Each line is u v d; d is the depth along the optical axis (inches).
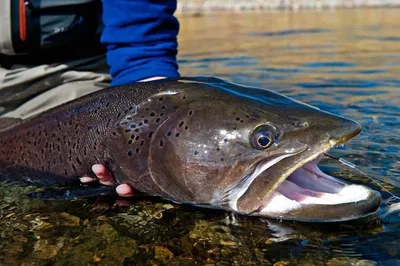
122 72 32.9
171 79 28.0
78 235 24.2
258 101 24.8
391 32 104.3
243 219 24.3
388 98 46.3
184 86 26.8
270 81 57.1
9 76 37.0
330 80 56.2
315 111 23.9
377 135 35.3
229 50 87.2
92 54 38.3
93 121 28.5
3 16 35.1
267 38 105.7
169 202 27.0
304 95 49.1
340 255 21.1
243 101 24.9
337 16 167.3
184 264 21.4
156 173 26.0
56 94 38.1
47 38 35.9
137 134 26.5
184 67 70.2
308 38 101.5
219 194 24.4
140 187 26.8
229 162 23.9
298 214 22.4
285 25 140.0
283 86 53.9
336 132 22.4
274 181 22.4
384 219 23.4
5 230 25.0
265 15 194.1
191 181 24.9
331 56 74.8
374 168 29.2
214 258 21.7
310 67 65.6
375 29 113.3
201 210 25.8
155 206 26.7
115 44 32.8
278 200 23.0
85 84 38.5
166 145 25.5
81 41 37.2
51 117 30.6
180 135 25.2
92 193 28.6
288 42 96.2
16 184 31.5
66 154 29.4
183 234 23.8
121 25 32.4
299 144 22.6
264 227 23.6
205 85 26.5
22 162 31.2
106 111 28.1
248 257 21.5
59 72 37.8
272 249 21.9
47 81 37.8
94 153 28.1
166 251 22.5
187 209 26.0
